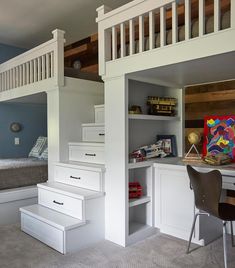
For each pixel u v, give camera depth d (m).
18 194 3.08
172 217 2.64
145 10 2.18
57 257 2.24
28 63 3.50
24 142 4.66
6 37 4.27
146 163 2.69
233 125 2.79
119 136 2.48
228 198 2.82
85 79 3.58
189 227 2.52
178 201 2.59
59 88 3.02
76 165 2.80
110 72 2.53
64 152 3.11
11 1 3.18
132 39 2.33
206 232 2.51
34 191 3.22
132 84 2.90
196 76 2.63
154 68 2.21
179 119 3.19
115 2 3.22
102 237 2.60
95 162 2.89
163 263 2.14
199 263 2.14
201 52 1.87
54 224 2.36
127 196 2.48
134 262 2.16
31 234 2.68
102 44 2.57
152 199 2.76
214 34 1.80
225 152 2.79
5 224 3.02
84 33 4.23
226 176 2.25
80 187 2.78
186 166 2.32
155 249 2.39
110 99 2.56
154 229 2.75
